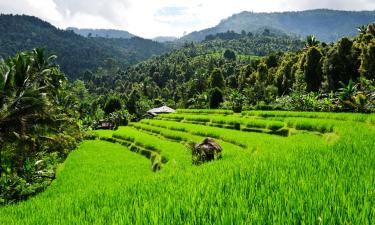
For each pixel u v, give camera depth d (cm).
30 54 4469
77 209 863
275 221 509
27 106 2506
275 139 2722
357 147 1238
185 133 4116
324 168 918
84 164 3347
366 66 4725
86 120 7894
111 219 665
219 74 10950
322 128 2791
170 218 593
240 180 890
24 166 2609
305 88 5822
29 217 903
